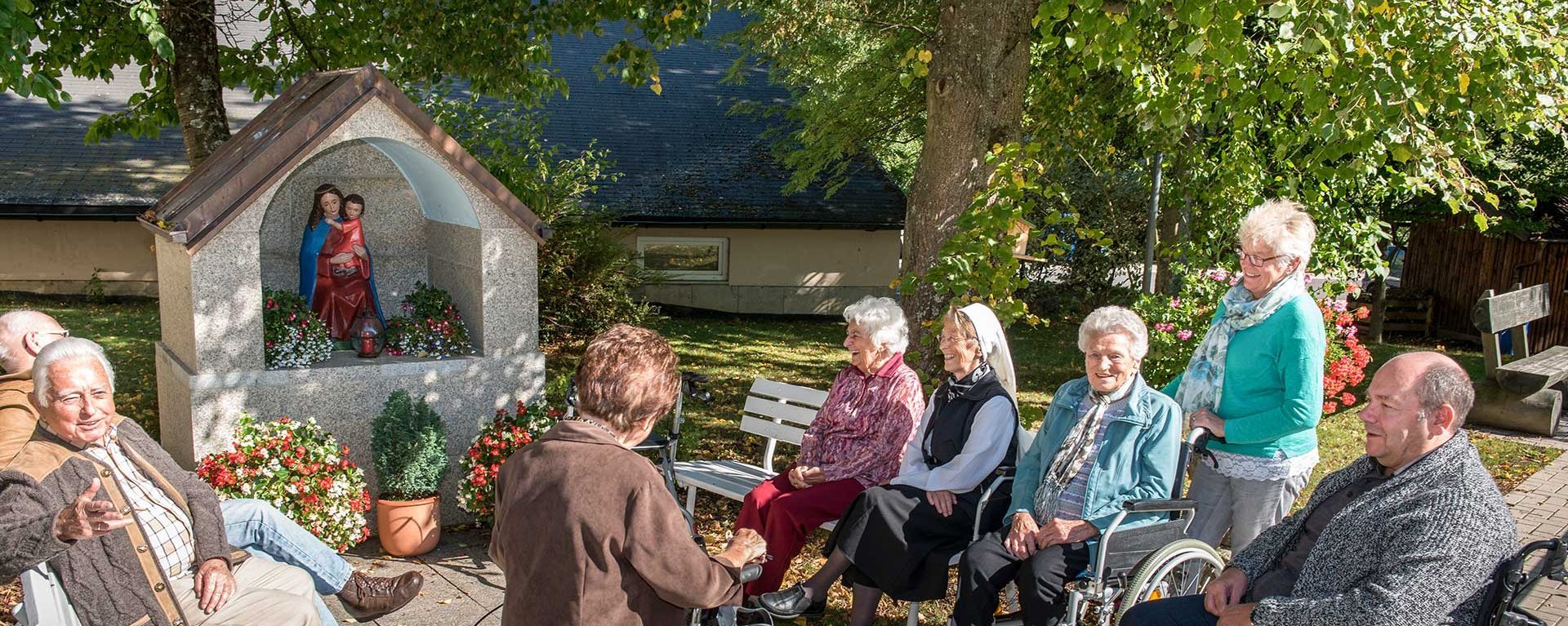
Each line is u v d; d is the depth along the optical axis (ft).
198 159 28.14
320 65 34.14
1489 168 38.04
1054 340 47.03
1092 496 12.31
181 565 11.21
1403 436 9.34
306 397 17.25
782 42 43.50
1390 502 9.31
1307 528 10.78
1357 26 18.66
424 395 18.24
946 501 13.37
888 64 41.50
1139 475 12.44
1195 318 24.43
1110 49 18.85
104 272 49.52
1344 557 9.53
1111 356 12.32
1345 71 18.85
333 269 19.01
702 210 53.42
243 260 16.53
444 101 33.45
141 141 52.44
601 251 40.50
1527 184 42.75
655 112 59.88
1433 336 52.06
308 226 19.22
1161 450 12.37
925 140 23.17
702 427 26.81
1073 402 13.11
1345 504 10.36
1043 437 13.28
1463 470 9.10
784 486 14.92
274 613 11.07
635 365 8.47
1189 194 27.73
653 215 52.42
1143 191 51.01
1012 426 13.69
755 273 55.88
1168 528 12.15
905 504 13.29
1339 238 25.39
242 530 12.81
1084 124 31.04
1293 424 12.09
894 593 13.08
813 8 36.86
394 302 21.35
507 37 31.19
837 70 44.70
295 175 20.01
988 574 12.28
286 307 18.20
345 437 17.71
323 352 18.17
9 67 16.79
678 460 19.94
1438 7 18.79
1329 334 23.24
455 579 15.98
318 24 34.24
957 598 12.51
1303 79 18.93
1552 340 46.73
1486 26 19.10
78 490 10.06
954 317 14.11
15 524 9.36
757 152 58.23
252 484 15.48
